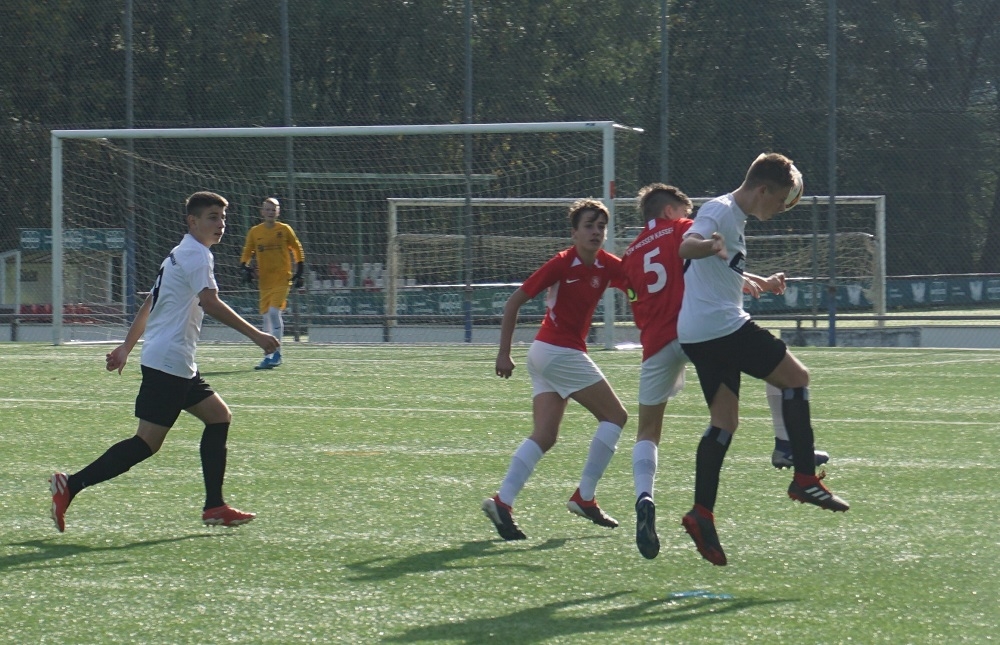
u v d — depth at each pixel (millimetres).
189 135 36500
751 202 9930
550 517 12133
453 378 26641
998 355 32812
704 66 41375
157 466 15117
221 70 42750
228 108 42781
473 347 36812
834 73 38906
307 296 40719
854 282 43500
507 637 8062
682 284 10664
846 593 9117
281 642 8023
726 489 13445
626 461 15531
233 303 41594
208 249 11711
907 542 10812
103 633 8250
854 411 20578
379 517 12125
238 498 13117
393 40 42406
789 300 44094
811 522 11703
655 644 7891
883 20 40656
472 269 40906
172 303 11578
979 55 40906
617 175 41844
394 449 16578
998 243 43031
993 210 42906
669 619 8461
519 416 20094
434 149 42625
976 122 41281
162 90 42906
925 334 38719
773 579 9570
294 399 22578
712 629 8203
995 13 40469
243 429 18547
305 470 14906
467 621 8453
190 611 8766
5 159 43062
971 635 8055
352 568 10031
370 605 8891
